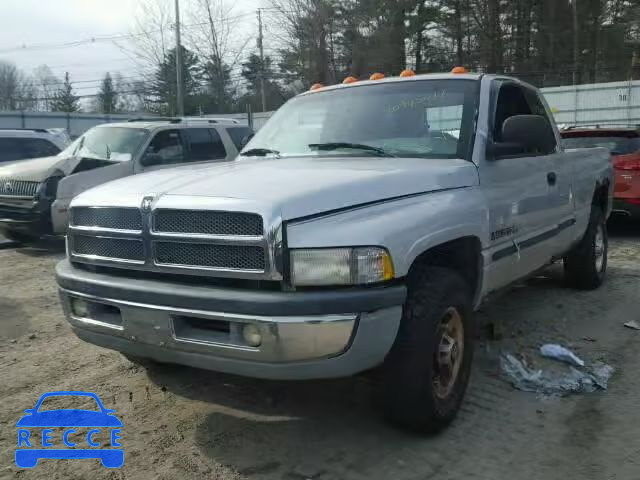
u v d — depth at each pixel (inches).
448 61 1562.5
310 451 134.0
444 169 147.1
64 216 356.8
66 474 127.0
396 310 119.1
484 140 162.4
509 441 137.5
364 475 124.6
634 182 370.6
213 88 1520.7
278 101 1576.0
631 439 138.2
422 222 127.7
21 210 357.1
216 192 121.4
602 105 1100.5
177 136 406.6
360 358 115.7
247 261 115.1
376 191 128.0
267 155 177.2
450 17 1534.2
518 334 206.7
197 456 132.9
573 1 1536.7
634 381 169.3
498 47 1565.0
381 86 184.5
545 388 162.6
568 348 193.8
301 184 123.5
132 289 124.3
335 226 116.0
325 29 1317.7
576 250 251.0
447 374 140.1
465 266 152.6
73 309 139.0
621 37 1594.5
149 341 125.3
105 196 135.0
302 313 110.9
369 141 169.0
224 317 114.7
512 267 173.8
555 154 208.5
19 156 486.9
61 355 195.5
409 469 126.4
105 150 390.0
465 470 126.2
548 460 130.0
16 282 296.8
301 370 114.0
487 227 153.6
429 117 169.2
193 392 165.0
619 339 202.4
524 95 198.4
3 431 145.4
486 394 160.6
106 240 133.2
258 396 161.6
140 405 157.8
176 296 118.8
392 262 117.6
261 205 113.9
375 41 1348.4
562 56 1605.6
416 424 133.9
